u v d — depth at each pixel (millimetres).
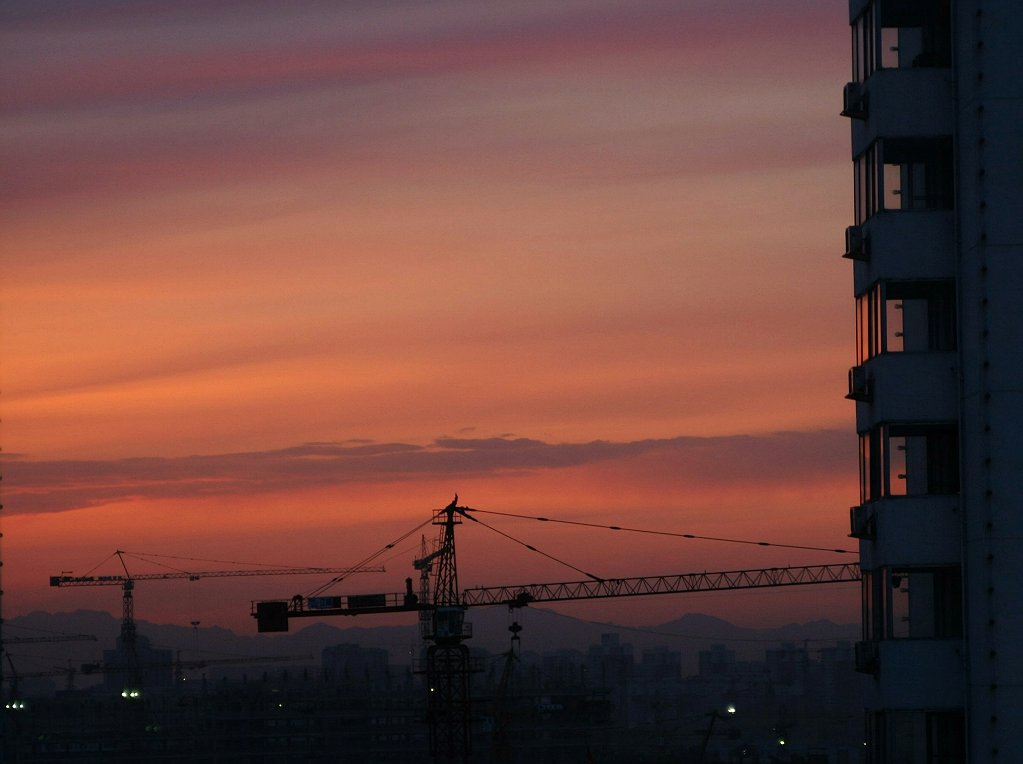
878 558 89500
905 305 89562
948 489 88500
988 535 84438
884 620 88312
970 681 85250
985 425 85000
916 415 88625
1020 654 83438
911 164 90375
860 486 93625
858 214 94375
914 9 91188
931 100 90312
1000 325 85562
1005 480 84625
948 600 87812
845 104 93250
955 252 88688
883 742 89312
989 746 83312
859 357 94188
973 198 87062
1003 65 86938
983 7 87250
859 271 93875
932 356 88938
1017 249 85938
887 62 91000
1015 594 83875
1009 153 86500
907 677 87250
